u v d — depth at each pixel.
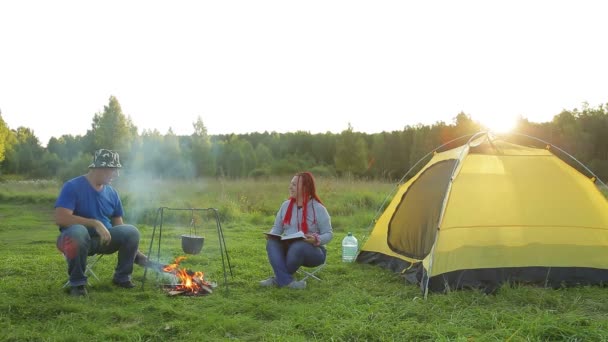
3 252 8.16
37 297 5.04
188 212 13.51
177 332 4.16
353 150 31.52
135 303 4.96
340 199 16.39
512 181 6.02
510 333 4.02
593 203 6.05
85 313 4.55
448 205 5.78
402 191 7.11
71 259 5.09
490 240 5.84
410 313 4.64
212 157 32.81
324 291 5.48
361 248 7.43
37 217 14.58
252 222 13.33
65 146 47.19
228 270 6.59
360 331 4.07
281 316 4.57
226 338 4.00
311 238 5.71
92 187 5.47
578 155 25.56
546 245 5.93
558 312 4.79
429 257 5.58
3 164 42.16
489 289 5.54
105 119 28.05
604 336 3.92
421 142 28.69
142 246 8.91
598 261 5.91
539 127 26.52
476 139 6.34
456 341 3.81
